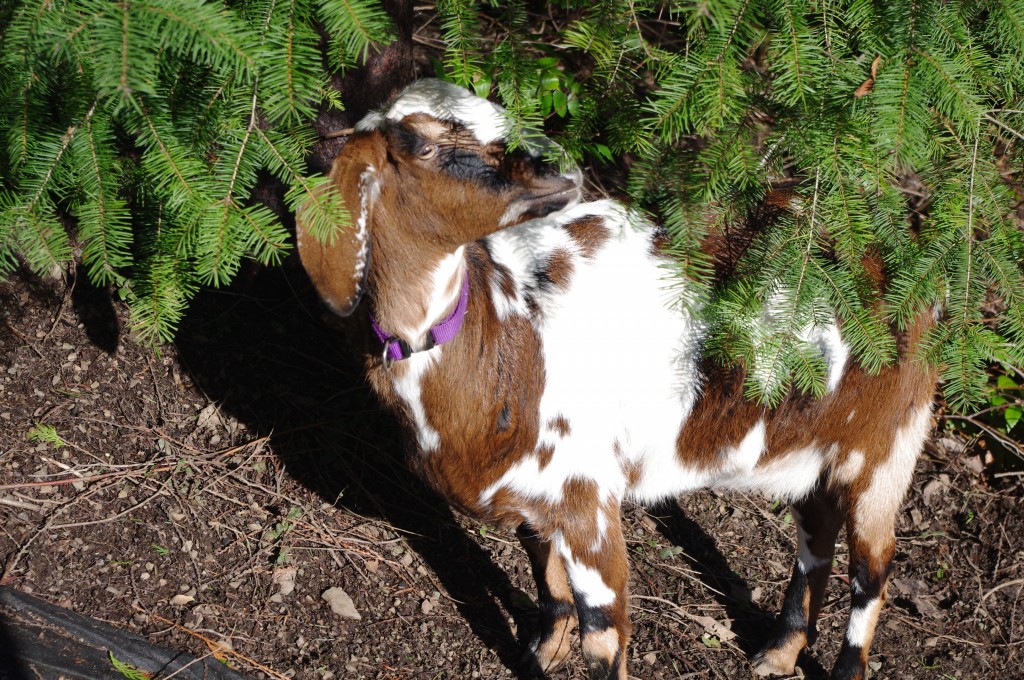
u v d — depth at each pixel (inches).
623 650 93.0
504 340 89.6
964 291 84.1
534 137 82.4
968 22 83.1
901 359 94.2
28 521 99.7
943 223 84.0
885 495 97.0
